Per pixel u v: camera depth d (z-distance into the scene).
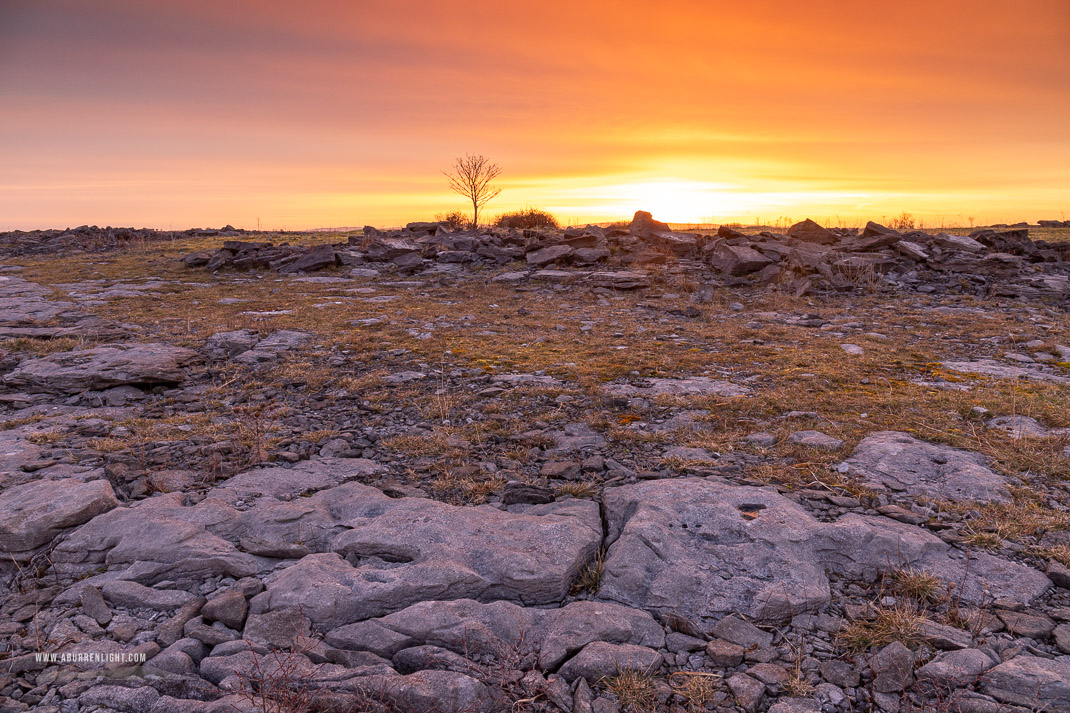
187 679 2.96
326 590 3.45
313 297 15.13
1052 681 2.80
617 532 4.27
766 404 6.89
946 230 27.88
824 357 9.07
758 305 13.87
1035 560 3.90
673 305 13.85
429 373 8.41
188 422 6.64
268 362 9.15
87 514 4.31
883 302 13.95
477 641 3.17
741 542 4.02
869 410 6.68
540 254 19.02
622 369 8.45
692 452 5.64
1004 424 6.18
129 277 18.98
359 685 2.84
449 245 21.12
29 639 3.30
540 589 3.60
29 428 6.36
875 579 3.76
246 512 4.40
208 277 18.98
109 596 3.61
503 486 4.99
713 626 3.35
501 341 10.33
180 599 3.58
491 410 6.87
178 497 4.70
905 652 3.06
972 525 4.27
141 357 8.41
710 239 19.25
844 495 4.77
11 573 3.93
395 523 4.12
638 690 2.89
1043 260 17.91
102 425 6.43
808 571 3.70
